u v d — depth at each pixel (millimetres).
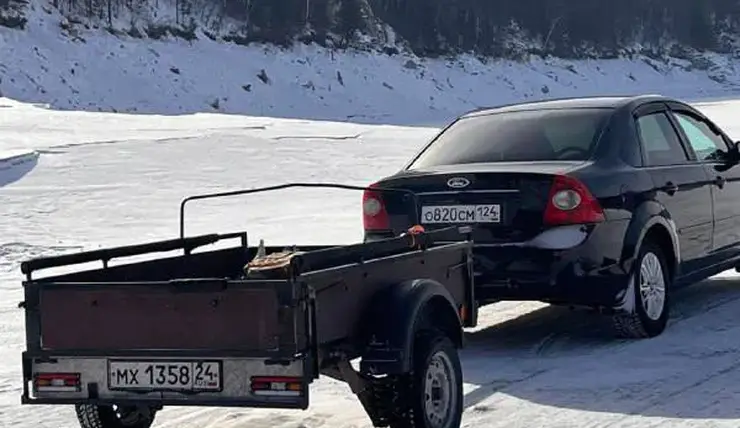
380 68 67438
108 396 4750
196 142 27453
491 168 7512
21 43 54406
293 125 34500
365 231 7793
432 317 5559
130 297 4723
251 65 62156
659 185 7906
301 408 4492
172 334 4668
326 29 68000
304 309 4527
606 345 7656
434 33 73875
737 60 93500
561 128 8016
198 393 4625
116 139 28344
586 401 6254
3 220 17406
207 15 64188
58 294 4820
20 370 7484
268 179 22859
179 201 19578
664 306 7949
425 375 5133
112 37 58438
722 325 8180
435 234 5879
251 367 4551
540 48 80875
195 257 6164
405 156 26562
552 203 7207
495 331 8398
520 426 5781
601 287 7301
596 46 85250
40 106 43656
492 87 72812
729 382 6574
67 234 16156
